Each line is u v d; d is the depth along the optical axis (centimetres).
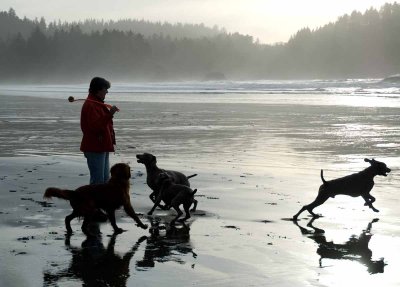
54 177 1135
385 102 4266
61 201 901
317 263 582
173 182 852
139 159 884
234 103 4297
